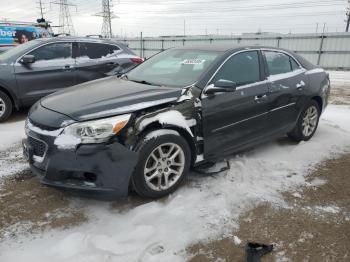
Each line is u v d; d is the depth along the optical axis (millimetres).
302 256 2805
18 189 3795
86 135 3135
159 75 4324
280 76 4797
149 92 3672
